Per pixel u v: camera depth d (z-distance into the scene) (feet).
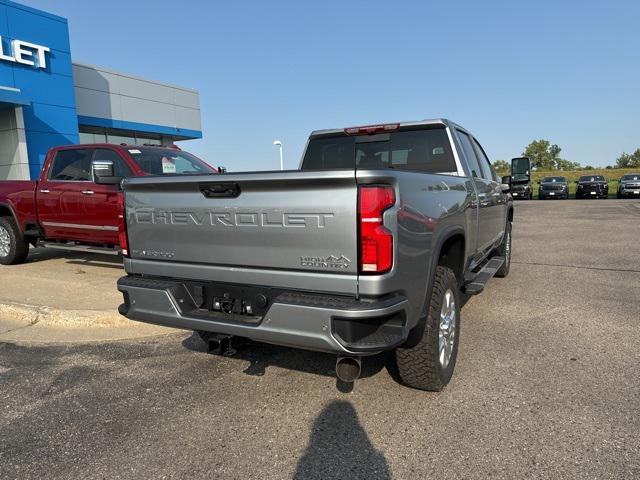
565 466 8.47
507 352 13.89
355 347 8.62
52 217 24.97
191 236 10.66
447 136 15.33
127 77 68.95
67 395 11.81
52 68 54.80
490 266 18.19
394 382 12.01
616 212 67.97
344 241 8.76
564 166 370.73
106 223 22.88
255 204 9.59
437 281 11.02
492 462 8.65
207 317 10.37
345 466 8.70
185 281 11.03
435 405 10.80
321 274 9.07
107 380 12.62
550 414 10.27
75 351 14.79
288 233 9.28
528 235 42.24
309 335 8.92
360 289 8.73
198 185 10.25
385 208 8.63
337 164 17.24
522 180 22.35
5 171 52.75
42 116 53.93
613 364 12.87
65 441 9.77
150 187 11.13
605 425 9.78
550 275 24.70
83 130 65.67
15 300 19.29
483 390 11.48
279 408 10.91
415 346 10.66
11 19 50.37
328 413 10.61
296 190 9.12
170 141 81.66
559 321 16.75
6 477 8.63
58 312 17.22
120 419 10.59
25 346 15.25
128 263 11.87
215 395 11.62
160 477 8.52
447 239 11.84
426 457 8.88
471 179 14.99
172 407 11.09
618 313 17.58
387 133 16.26
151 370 13.21
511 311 18.08
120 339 15.79
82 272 25.13
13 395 11.86
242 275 9.98
